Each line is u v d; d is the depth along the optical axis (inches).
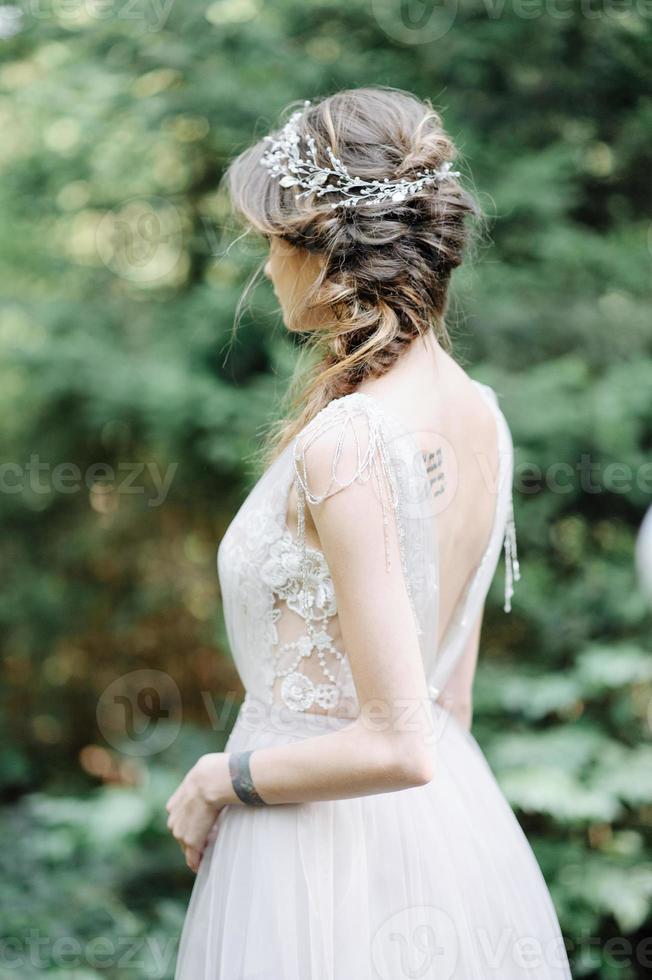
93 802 144.8
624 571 150.6
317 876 57.6
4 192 175.2
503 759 135.6
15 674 202.5
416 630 53.3
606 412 139.4
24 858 139.3
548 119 158.4
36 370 167.2
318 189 58.9
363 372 57.8
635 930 138.5
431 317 60.6
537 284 149.9
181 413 156.5
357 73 153.0
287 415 64.8
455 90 154.9
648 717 145.4
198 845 61.6
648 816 142.8
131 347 166.2
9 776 188.2
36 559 199.9
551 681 139.9
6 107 173.5
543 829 145.1
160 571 196.4
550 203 145.6
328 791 54.4
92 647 202.1
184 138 166.2
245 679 63.6
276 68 153.7
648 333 151.7
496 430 66.4
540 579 151.3
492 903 61.6
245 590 60.1
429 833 60.6
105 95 159.3
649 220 163.6
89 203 175.8
